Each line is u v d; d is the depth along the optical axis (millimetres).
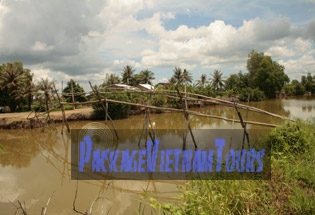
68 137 16188
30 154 12328
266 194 4855
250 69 64062
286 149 7129
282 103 40344
